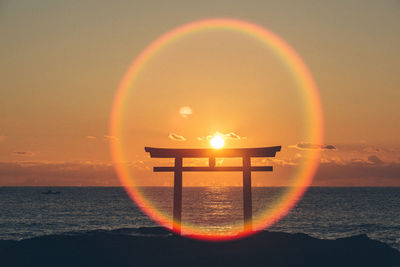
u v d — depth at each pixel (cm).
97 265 2262
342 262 2372
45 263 2303
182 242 2558
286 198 18988
